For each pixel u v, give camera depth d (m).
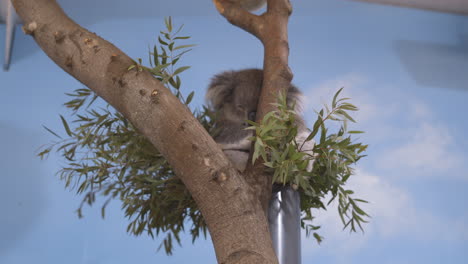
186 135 1.48
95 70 1.59
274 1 2.31
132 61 1.62
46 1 1.74
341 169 2.00
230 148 2.68
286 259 1.97
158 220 2.37
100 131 2.29
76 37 1.65
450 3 6.63
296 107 2.92
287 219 2.02
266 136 1.66
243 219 1.41
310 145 2.71
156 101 1.51
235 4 2.42
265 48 2.17
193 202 2.20
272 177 1.75
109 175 2.35
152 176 2.28
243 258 1.36
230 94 3.04
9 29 5.42
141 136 2.15
